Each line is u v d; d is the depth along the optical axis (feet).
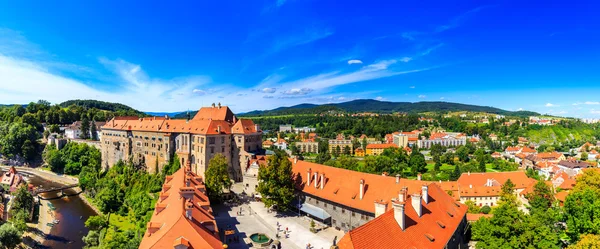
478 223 276.00
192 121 547.08
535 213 315.78
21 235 341.41
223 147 517.14
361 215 296.10
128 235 334.65
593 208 257.34
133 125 626.64
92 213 469.16
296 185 360.48
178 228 186.50
